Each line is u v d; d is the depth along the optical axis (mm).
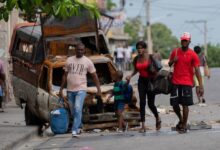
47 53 19141
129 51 61000
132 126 17375
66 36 19641
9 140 14805
